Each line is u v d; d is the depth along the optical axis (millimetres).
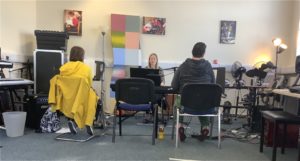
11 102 4305
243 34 5867
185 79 3480
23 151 2910
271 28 5867
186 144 3404
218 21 5840
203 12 5820
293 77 5301
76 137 3543
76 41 5691
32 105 3873
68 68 3334
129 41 5676
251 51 5887
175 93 3656
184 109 3279
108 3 5688
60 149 3027
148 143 3393
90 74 3453
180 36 5812
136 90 3277
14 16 4840
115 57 5605
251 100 4656
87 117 3400
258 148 3365
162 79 4441
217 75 4465
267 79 5137
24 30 5172
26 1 5219
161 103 4367
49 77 4594
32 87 4574
